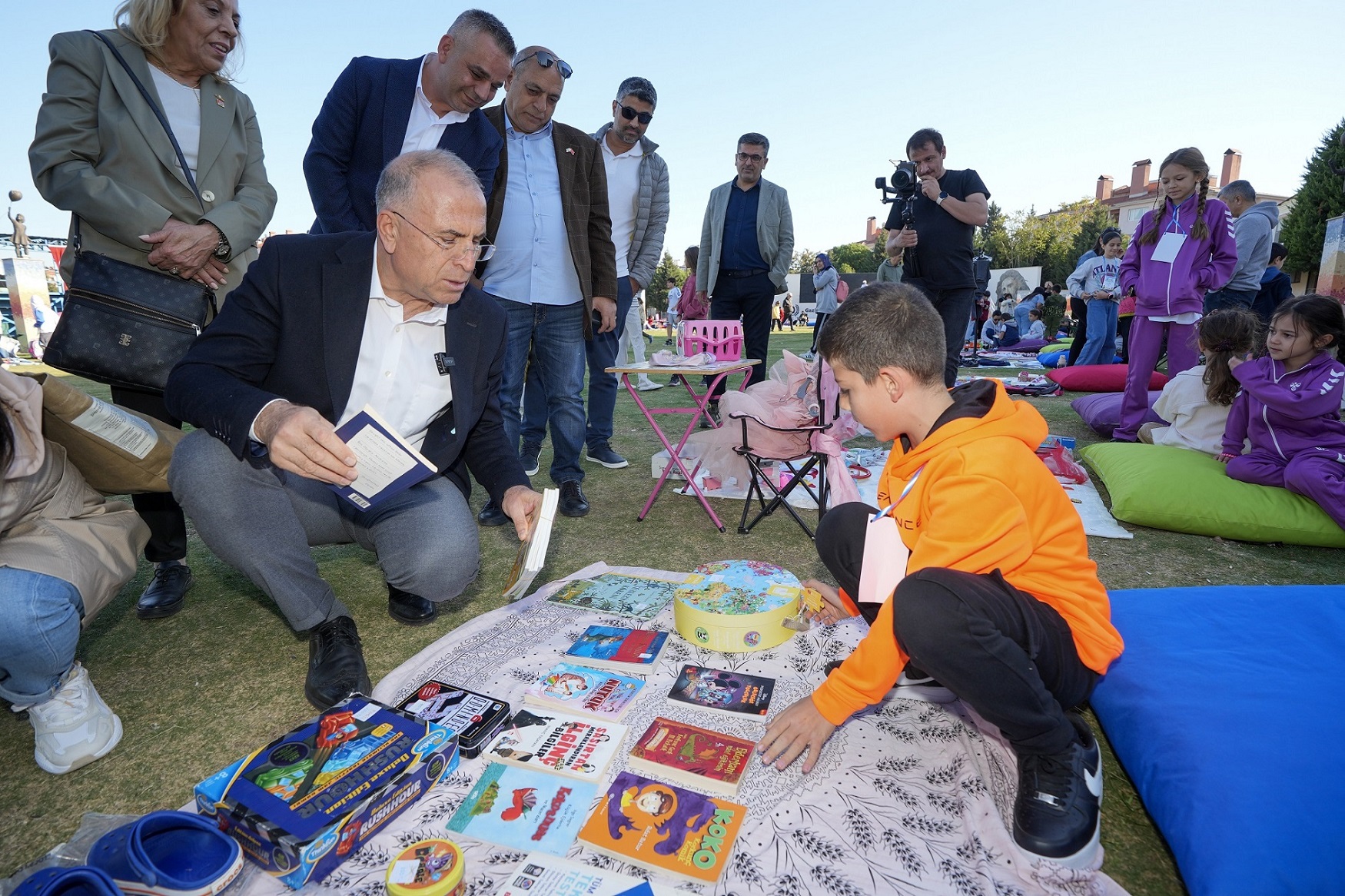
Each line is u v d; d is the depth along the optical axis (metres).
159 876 1.16
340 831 1.30
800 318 29.91
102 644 2.26
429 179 1.70
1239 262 5.58
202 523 1.88
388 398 2.05
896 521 1.65
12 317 14.46
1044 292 17.23
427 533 2.12
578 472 3.71
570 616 2.36
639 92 4.08
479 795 1.47
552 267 3.48
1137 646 1.87
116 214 2.20
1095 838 1.35
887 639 1.45
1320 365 3.21
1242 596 2.09
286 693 1.98
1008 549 1.43
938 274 4.84
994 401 1.55
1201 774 1.41
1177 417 4.12
